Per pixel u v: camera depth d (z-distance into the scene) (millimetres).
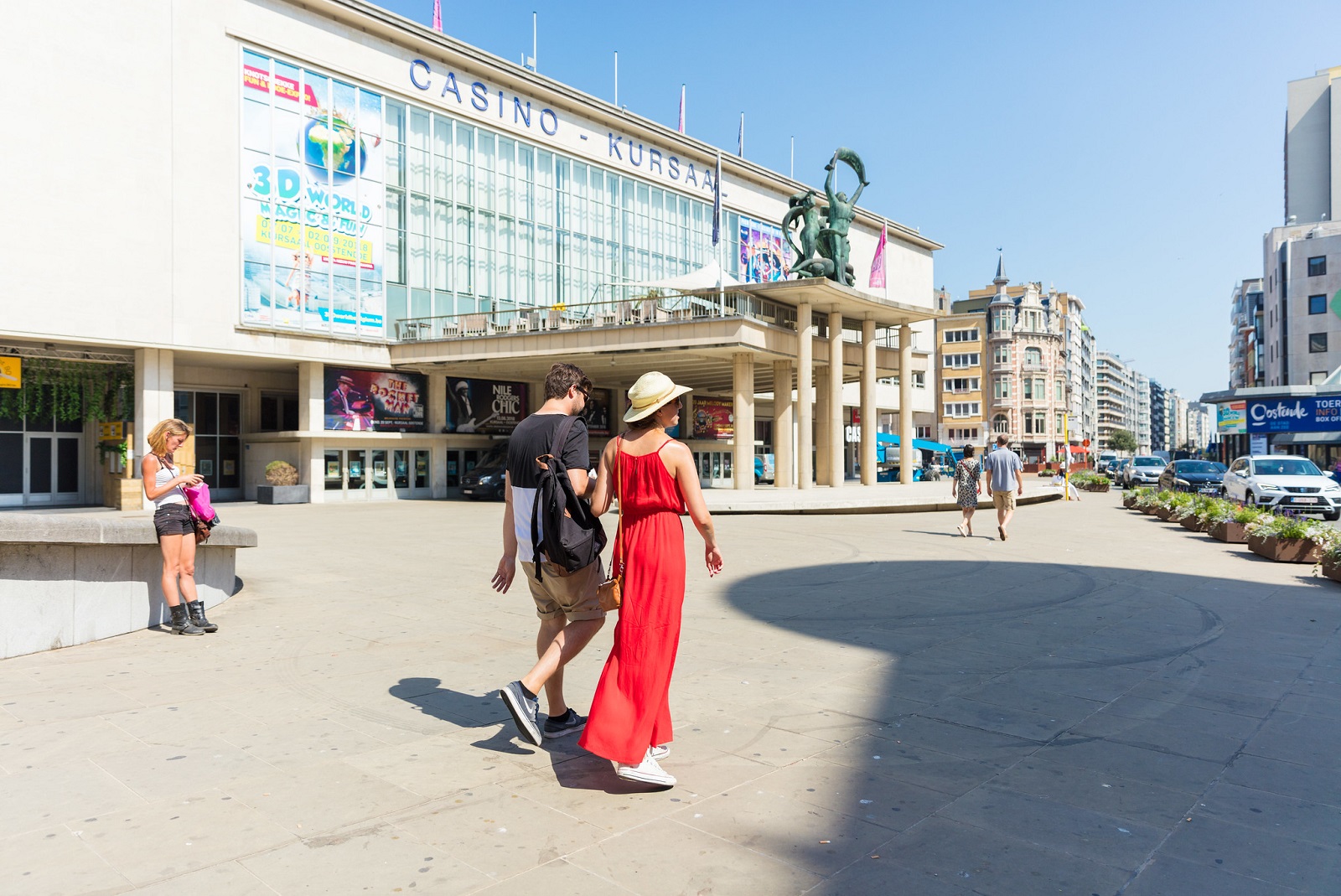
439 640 6523
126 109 23891
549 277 35969
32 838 3008
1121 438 151000
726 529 17109
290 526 18469
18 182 21953
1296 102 82000
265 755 3918
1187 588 9203
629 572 3650
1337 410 44406
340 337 28891
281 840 3016
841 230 33062
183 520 6730
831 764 3865
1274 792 3562
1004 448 14523
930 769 3807
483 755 3947
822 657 5973
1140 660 5918
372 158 29797
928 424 94062
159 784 3543
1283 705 4840
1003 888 2729
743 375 28766
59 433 26891
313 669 5598
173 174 24859
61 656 5949
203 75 25469
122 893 2615
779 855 2947
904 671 5602
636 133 39844
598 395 38875
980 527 17297
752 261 46781
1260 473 20906
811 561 11578
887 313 33594
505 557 4254
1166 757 3990
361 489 29906
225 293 26047
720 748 4090
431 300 31703
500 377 34562
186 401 29781
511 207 34562
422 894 2637
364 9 28859
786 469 32281
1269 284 75188
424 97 31250
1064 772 3785
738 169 45438
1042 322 94688
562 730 4273
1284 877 2822
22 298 22062
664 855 2938
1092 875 2822
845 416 51875
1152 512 20391
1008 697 4996
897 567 10828
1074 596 8609
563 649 3957
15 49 21938
